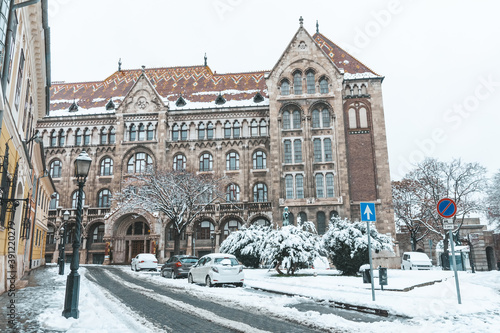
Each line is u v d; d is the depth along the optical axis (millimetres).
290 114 49188
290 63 49938
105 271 33625
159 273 31391
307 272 28656
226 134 53312
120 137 53469
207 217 49531
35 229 36844
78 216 11555
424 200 49469
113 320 10438
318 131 48344
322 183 47094
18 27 15836
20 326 9531
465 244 48750
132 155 53344
